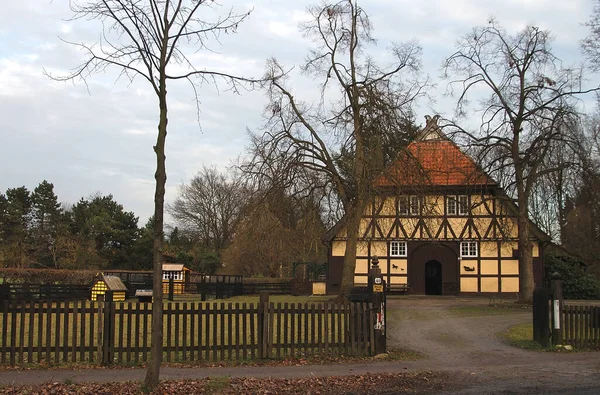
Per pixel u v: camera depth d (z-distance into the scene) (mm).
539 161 28250
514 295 36656
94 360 12539
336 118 25047
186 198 67562
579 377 11914
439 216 37875
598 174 29281
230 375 11430
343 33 26766
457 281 37375
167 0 9891
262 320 13305
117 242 64625
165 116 9906
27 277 38312
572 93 27906
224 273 57250
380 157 24172
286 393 10211
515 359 14086
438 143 31281
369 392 10422
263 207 24609
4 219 59031
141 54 9898
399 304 30578
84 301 12367
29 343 12141
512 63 29188
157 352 9797
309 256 50469
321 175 25625
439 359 13992
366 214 36219
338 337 13719
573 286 37094
